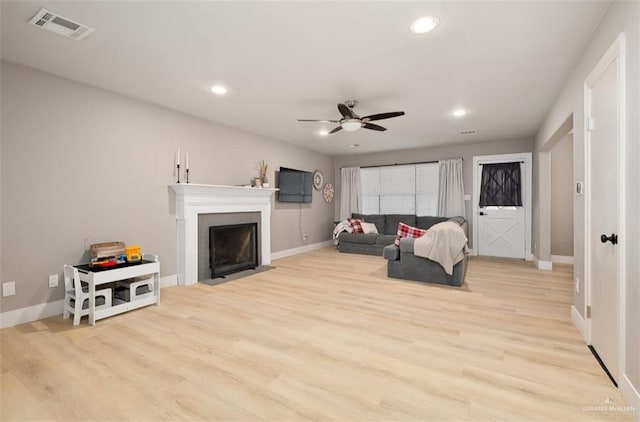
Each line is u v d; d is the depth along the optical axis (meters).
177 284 3.96
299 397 1.63
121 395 1.65
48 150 2.85
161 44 2.38
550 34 2.23
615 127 1.77
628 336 1.59
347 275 4.43
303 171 6.48
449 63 2.70
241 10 1.96
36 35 2.23
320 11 1.97
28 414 1.51
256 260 5.03
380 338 2.34
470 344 2.24
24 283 2.70
